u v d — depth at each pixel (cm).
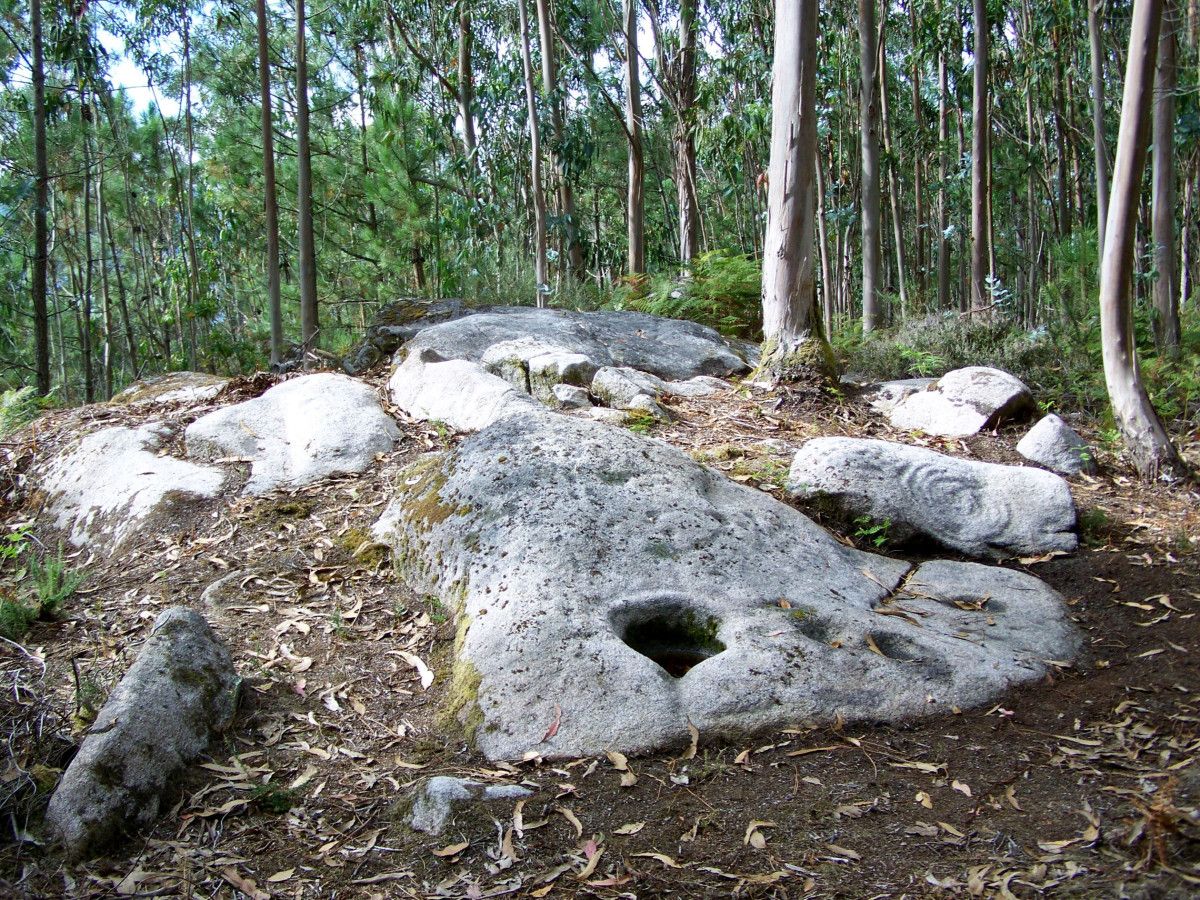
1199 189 1933
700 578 396
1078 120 2053
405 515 457
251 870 274
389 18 1936
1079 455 599
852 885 258
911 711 343
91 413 673
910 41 2098
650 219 2844
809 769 313
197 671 342
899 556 492
